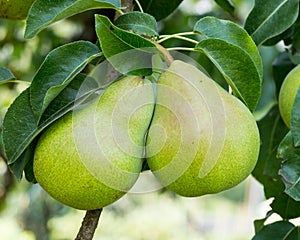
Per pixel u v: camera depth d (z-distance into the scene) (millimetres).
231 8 893
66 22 1219
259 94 662
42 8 640
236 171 630
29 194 1609
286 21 749
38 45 1238
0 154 1215
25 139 641
